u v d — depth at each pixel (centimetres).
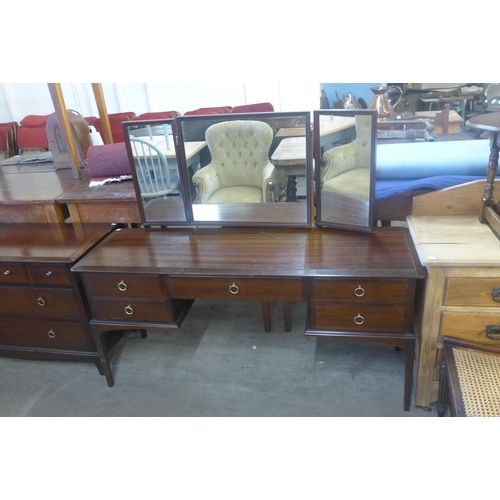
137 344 225
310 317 165
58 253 183
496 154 157
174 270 164
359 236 178
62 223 218
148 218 202
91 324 185
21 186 234
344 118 161
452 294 148
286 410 178
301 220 187
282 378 196
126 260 174
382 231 181
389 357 204
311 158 175
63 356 205
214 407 182
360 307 158
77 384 203
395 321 157
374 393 183
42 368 214
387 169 187
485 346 150
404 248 165
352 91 392
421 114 318
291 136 172
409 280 149
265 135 174
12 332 205
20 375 211
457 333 155
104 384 201
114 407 187
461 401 132
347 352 209
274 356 210
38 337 203
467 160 181
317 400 182
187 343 224
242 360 209
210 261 168
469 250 147
